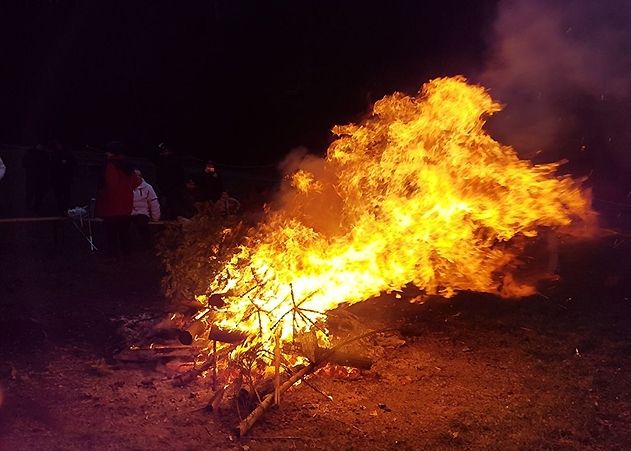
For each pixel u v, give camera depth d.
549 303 9.57
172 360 6.84
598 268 12.20
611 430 5.74
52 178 17.11
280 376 6.38
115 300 9.36
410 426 5.76
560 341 7.98
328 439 5.47
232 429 5.56
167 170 15.36
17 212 17.69
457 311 9.12
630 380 6.80
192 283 8.27
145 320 7.68
